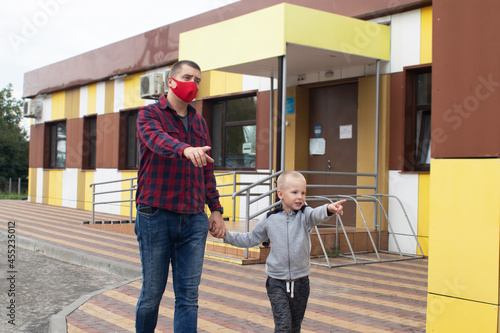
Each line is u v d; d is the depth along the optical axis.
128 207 15.00
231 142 12.07
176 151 3.11
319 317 4.90
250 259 7.71
